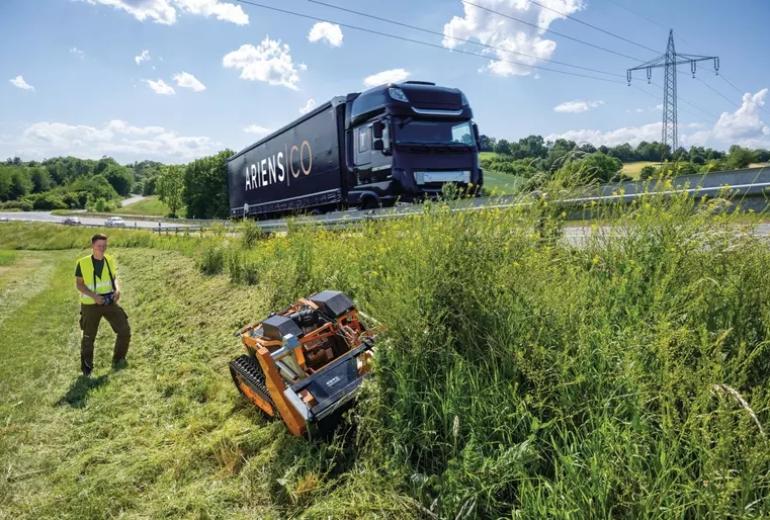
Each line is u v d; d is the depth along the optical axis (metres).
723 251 3.95
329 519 3.31
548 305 3.63
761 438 2.53
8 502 4.22
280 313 5.59
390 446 3.67
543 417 3.27
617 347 3.27
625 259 4.22
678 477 2.54
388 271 4.98
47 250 38.66
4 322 11.69
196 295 11.72
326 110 15.31
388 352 3.99
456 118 13.45
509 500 3.00
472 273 4.06
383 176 12.92
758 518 2.27
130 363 7.78
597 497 2.57
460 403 3.46
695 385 2.88
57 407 6.23
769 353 3.15
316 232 10.40
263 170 21.25
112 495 4.12
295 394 4.01
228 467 4.21
